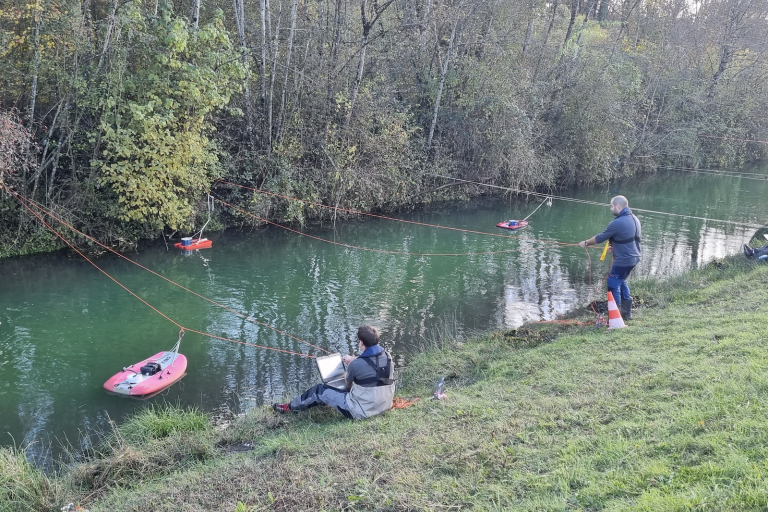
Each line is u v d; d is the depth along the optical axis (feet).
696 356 20.54
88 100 47.21
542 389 20.18
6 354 31.12
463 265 49.88
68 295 41.04
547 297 40.47
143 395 26.27
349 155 66.85
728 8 117.39
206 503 14.71
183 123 50.93
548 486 13.04
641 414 16.06
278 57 63.62
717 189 96.12
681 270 45.93
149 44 48.19
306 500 14.01
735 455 12.46
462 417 18.31
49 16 45.16
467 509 12.80
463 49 80.12
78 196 50.03
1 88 46.16
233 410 24.97
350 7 72.02
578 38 94.63
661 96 113.09
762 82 120.88
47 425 23.85
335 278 46.03
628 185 101.60
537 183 89.25
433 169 78.43
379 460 15.76
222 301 40.29
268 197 61.98
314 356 31.17
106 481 17.79
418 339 32.99
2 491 16.57
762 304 27.27
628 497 11.97
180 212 53.11
